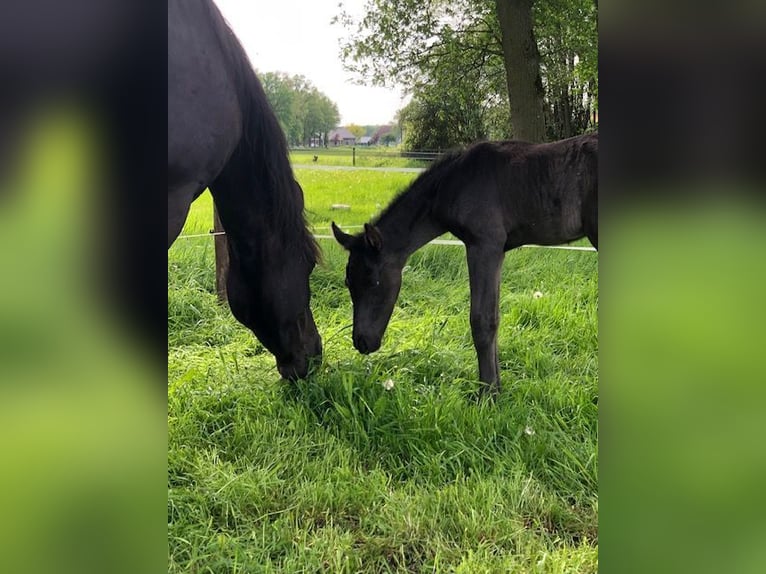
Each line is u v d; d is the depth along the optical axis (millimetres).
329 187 9398
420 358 3125
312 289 4617
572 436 2479
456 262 5418
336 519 2004
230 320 4066
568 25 9062
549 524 1993
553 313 3908
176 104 1734
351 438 2480
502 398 2797
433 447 2395
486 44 10305
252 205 2379
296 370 2793
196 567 1724
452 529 1930
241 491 2059
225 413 2607
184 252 5078
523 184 2834
